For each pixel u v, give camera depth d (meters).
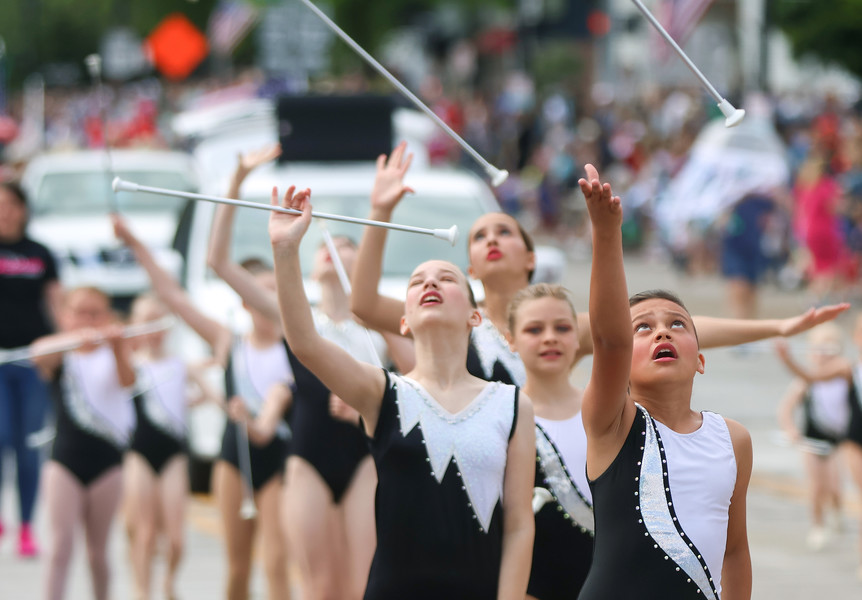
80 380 27.33
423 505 16.34
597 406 15.20
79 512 26.98
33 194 61.28
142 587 28.39
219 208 23.83
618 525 15.04
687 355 15.41
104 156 64.31
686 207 69.69
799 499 37.34
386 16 118.62
